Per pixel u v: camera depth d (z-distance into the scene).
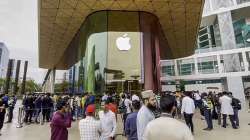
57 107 4.71
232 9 35.91
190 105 8.80
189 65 41.28
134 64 14.19
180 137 1.87
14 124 11.59
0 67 126.19
